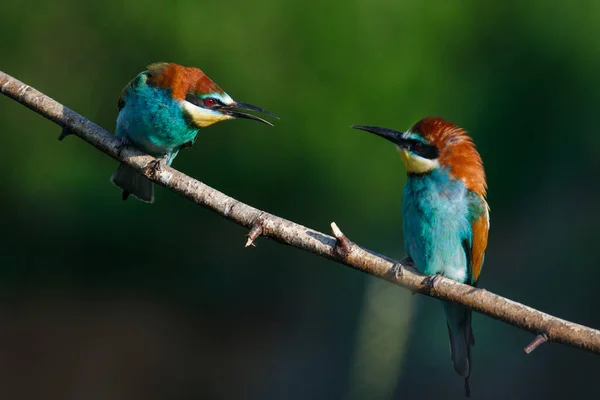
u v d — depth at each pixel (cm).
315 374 1600
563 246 1661
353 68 1571
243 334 1723
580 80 1820
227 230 1734
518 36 1786
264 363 1662
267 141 1571
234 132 1570
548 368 1370
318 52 1563
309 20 1564
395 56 1603
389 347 1521
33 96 617
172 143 731
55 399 1590
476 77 1736
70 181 1628
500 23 1769
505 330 1425
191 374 1652
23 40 1566
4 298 1706
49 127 1616
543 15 1816
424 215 671
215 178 1580
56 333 1684
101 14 1568
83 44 1574
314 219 1617
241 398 1622
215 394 1628
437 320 1501
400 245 1633
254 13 1548
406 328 1520
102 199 1642
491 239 1803
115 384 1628
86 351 1664
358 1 1576
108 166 1638
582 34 1823
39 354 1655
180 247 1722
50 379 1616
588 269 1572
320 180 1591
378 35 1595
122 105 733
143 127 715
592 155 1797
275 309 1736
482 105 1738
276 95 1556
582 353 1358
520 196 1820
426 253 683
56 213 1648
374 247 1641
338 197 1608
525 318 495
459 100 1694
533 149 1817
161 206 1684
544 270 1641
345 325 1617
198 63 1539
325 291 1711
